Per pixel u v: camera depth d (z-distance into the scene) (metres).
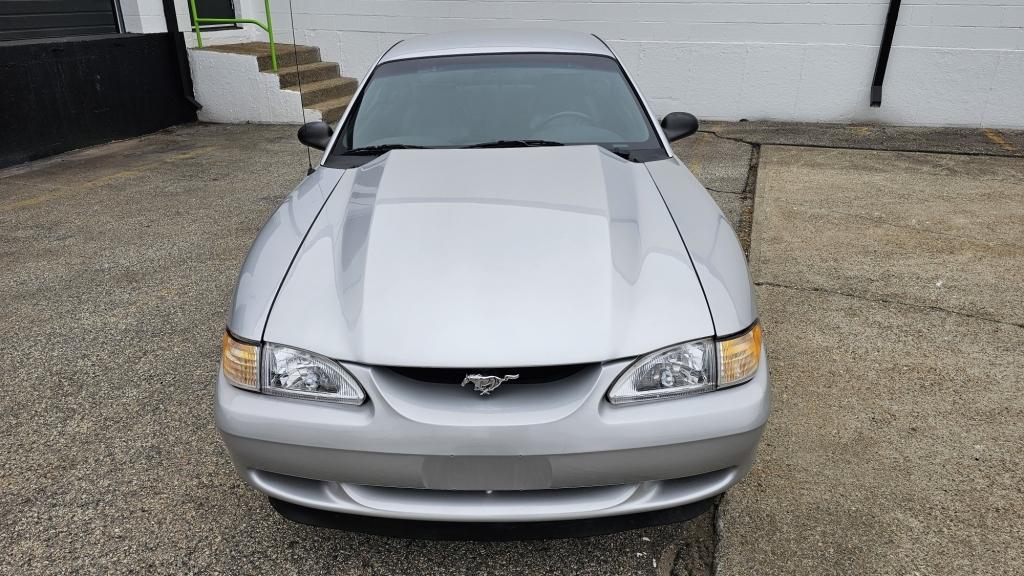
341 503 1.71
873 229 4.53
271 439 1.68
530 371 1.63
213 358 3.06
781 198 5.20
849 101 7.74
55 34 7.27
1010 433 2.44
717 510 2.10
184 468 2.34
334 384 1.67
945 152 6.53
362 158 2.71
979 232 4.46
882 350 3.02
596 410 1.62
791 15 7.57
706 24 7.84
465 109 2.85
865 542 1.96
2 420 2.62
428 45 3.32
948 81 7.38
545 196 2.16
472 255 1.86
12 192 5.76
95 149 7.31
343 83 8.80
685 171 2.62
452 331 1.65
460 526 1.71
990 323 3.25
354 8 8.81
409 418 1.61
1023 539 1.96
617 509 1.68
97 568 1.93
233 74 8.32
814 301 3.49
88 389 2.83
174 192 5.71
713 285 1.83
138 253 4.36
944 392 2.70
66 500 2.20
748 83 7.94
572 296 1.72
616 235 1.96
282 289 1.85
